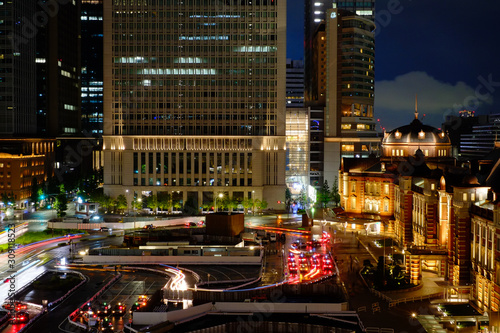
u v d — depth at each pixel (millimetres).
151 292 103812
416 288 102188
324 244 143875
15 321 86812
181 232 148500
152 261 128375
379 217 169625
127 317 88812
